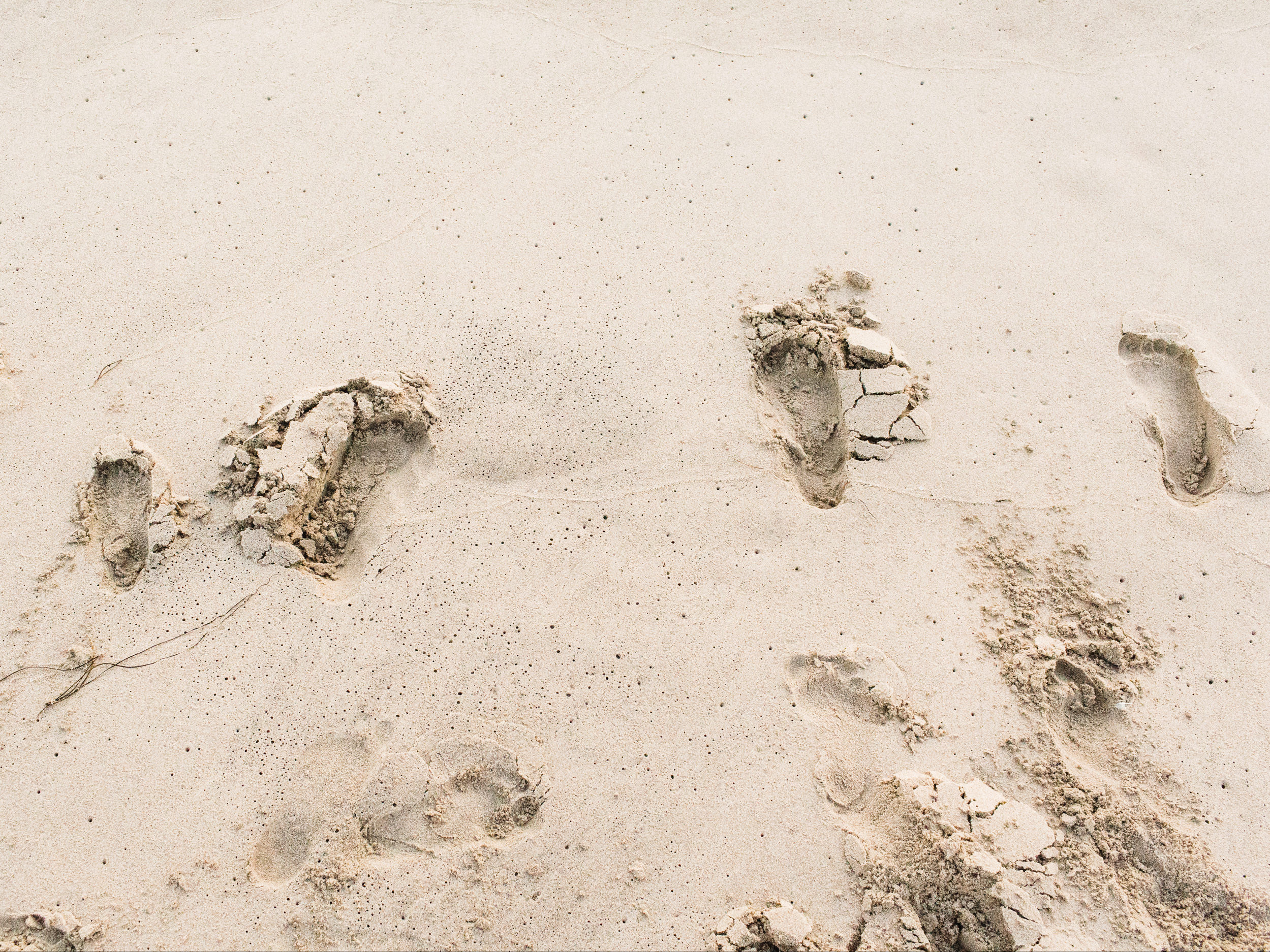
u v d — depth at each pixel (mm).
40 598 2033
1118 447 2117
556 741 1957
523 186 2305
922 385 2148
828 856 1904
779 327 2176
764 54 2430
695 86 2395
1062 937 1846
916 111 2375
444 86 2395
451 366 2160
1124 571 2047
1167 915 1883
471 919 1886
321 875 1899
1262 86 2400
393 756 1946
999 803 1906
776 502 2080
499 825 1925
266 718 1972
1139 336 2186
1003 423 2129
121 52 2439
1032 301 2215
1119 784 1938
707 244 2254
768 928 1866
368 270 2238
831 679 1986
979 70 2418
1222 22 2461
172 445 2113
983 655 1997
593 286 2221
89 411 2145
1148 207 2295
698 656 1998
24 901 1904
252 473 2066
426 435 2111
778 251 2248
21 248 2264
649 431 2121
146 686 1991
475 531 2062
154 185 2312
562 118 2363
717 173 2312
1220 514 2076
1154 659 2002
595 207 2285
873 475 2090
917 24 2461
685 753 1953
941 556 2055
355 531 2074
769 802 1932
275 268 2242
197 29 2461
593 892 1896
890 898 1876
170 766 1954
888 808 1920
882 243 2258
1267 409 2131
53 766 1957
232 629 2012
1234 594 2035
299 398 2094
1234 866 1904
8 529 2070
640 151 2332
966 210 2287
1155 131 2361
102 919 1893
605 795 1934
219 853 1917
